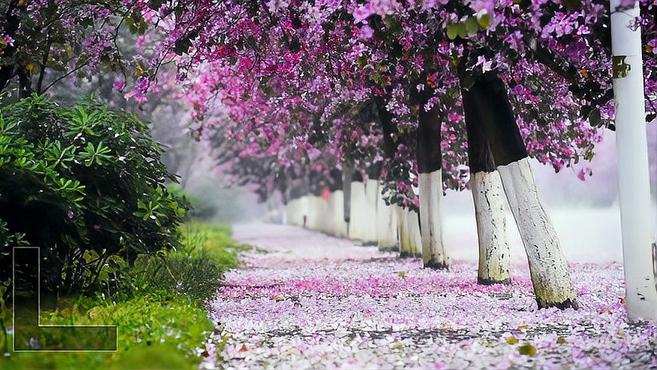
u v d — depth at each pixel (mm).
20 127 15461
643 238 13758
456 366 10289
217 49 17484
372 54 15805
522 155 15570
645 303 13750
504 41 13594
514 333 12930
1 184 13641
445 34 14750
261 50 17891
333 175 53406
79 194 14898
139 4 17188
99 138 15586
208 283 19969
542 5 13680
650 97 16641
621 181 13844
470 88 15664
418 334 13000
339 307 16500
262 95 23875
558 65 14914
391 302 17281
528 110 19328
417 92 22344
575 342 11688
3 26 17391
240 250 40969
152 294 15695
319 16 16250
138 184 15672
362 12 12914
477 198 20859
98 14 17891
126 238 15164
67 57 19391
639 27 13625
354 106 24797
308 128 25344
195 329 12031
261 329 13703
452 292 19062
